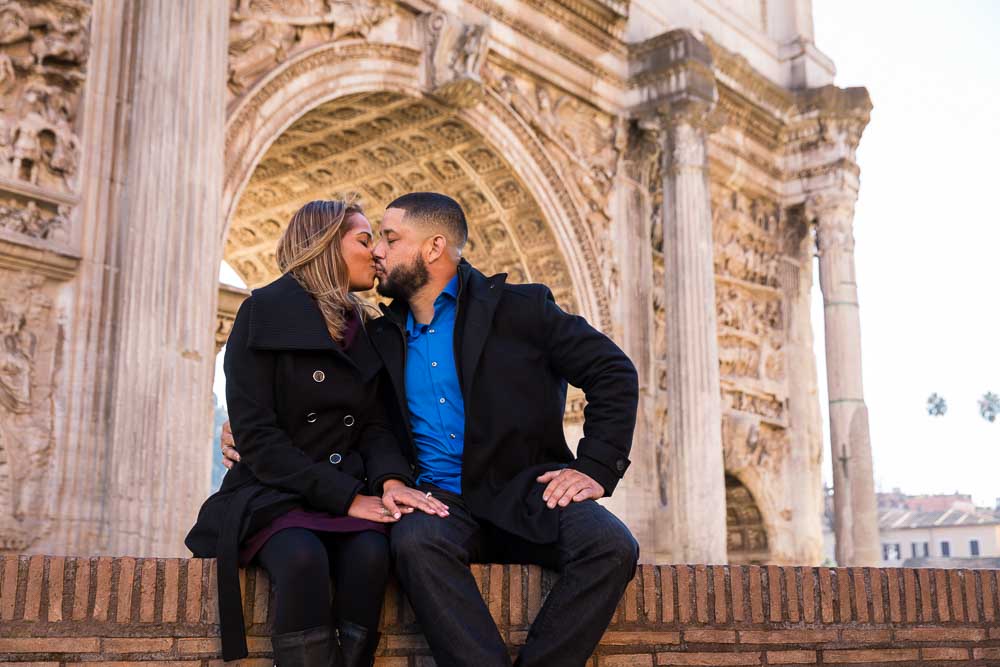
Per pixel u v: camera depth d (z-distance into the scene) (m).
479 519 4.06
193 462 11.25
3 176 11.20
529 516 3.94
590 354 4.16
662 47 20.61
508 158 18.67
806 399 25.09
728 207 24.06
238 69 14.23
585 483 3.95
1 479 10.66
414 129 18.16
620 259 20.62
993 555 83.69
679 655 4.21
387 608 3.87
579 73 20.12
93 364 11.45
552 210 19.41
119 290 11.74
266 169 19.83
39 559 3.44
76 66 12.01
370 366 4.14
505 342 4.20
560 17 19.62
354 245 4.27
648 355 20.58
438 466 4.18
